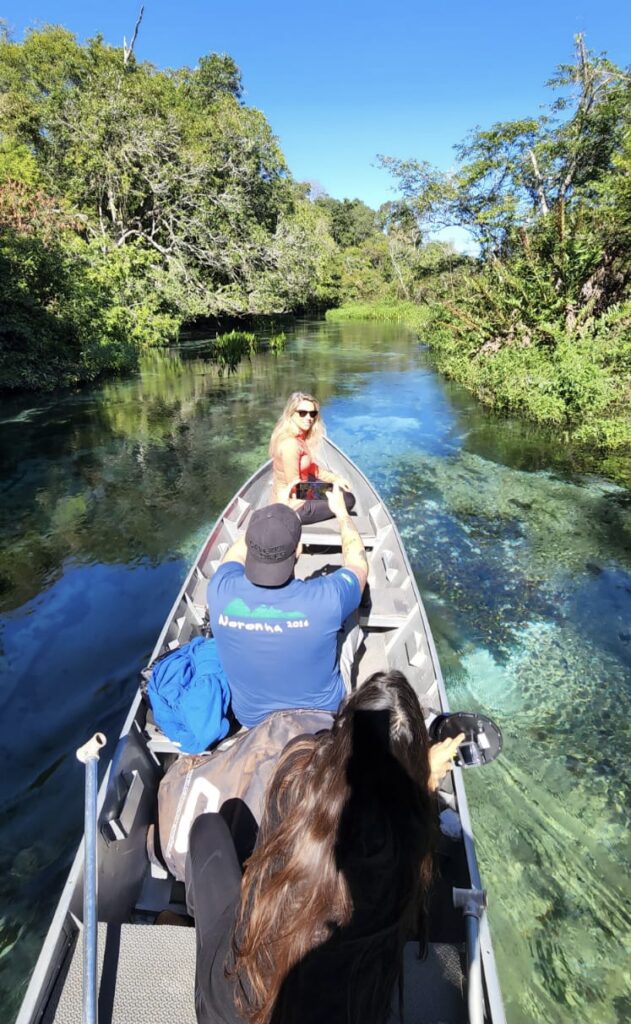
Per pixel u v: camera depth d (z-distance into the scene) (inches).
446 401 469.7
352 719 44.8
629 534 238.2
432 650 117.2
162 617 180.2
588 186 544.1
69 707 144.7
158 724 90.0
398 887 41.5
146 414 436.5
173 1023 57.1
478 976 60.3
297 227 1025.5
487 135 673.6
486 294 544.1
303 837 41.4
